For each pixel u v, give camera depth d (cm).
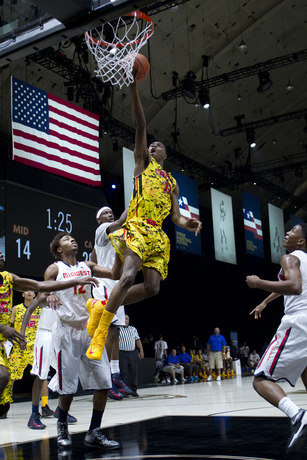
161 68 1598
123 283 320
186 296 2516
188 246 1609
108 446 345
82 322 375
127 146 1875
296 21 1695
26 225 1045
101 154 1828
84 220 1180
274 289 310
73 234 1145
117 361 615
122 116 1712
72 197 1159
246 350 2381
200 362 1741
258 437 362
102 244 468
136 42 372
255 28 1641
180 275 2503
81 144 1100
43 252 1071
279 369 317
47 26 390
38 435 438
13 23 405
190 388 1101
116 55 372
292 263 322
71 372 371
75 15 369
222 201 1792
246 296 2798
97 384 363
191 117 1866
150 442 360
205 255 2562
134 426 451
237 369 1870
